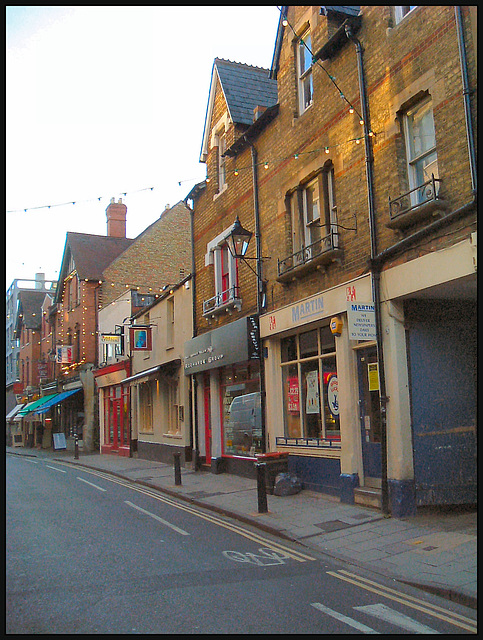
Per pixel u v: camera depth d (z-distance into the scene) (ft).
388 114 30.94
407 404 29.76
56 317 129.39
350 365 34.01
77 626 16.62
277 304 42.52
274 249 43.24
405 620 17.03
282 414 42.86
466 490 30.37
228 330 47.78
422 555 23.17
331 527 28.58
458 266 25.80
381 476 30.99
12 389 176.86
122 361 84.17
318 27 38.01
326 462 36.47
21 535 29.07
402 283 29.30
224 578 21.29
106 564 23.32
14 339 173.78
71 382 112.37
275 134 43.78
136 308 85.20
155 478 52.49
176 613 17.58
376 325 30.73
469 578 20.01
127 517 33.96
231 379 51.90
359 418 33.58
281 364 43.09
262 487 33.12
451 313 31.53
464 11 25.75
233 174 50.96
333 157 36.04
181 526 31.17
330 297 35.19
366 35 32.94
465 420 30.96
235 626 16.48
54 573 22.09
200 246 58.65
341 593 19.53
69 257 117.91
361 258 32.91
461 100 25.88
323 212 37.24
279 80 43.29
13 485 50.14
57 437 108.78
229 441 52.03
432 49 27.81
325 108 37.06
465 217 25.58
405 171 30.25
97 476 58.13
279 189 42.78
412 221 28.55
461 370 31.32
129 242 119.85
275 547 26.30
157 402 71.15
